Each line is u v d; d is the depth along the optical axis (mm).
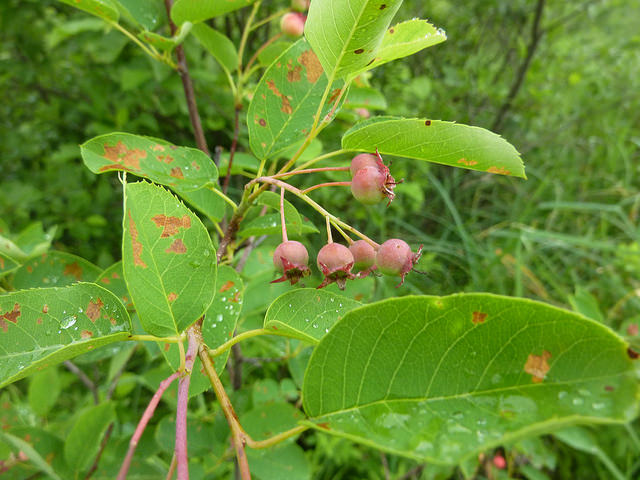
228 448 174
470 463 226
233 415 83
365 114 233
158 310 94
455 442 71
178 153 128
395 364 79
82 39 346
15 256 141
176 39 162
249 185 120
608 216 477
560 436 265
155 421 300
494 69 621
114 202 414
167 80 319
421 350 78
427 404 77
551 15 596
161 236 95
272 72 138
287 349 198
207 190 161
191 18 162
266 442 79
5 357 87
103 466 167
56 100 415
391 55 110
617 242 433
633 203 472
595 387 69
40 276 140
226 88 360
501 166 109
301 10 194
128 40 334
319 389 80
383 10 95
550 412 69
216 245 180
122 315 96
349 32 101
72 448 157
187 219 97
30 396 214
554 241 415
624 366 68
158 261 95
